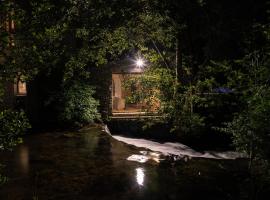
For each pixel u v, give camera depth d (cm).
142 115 1741
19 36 519
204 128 1544
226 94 1321
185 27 1323
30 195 835
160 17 1278
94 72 1859
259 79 800
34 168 1062
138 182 928
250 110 777
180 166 1081
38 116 1814
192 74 1398
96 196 830
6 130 451
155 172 1019
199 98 1284
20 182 930
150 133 1764
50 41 593
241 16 1423
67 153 1251
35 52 517
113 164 1105
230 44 1625
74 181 938
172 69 1495
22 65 507
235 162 1138
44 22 576
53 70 1759
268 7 1436
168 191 862
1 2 475
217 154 1480
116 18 1212
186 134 1430
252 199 779
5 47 479
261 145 746
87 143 1414
